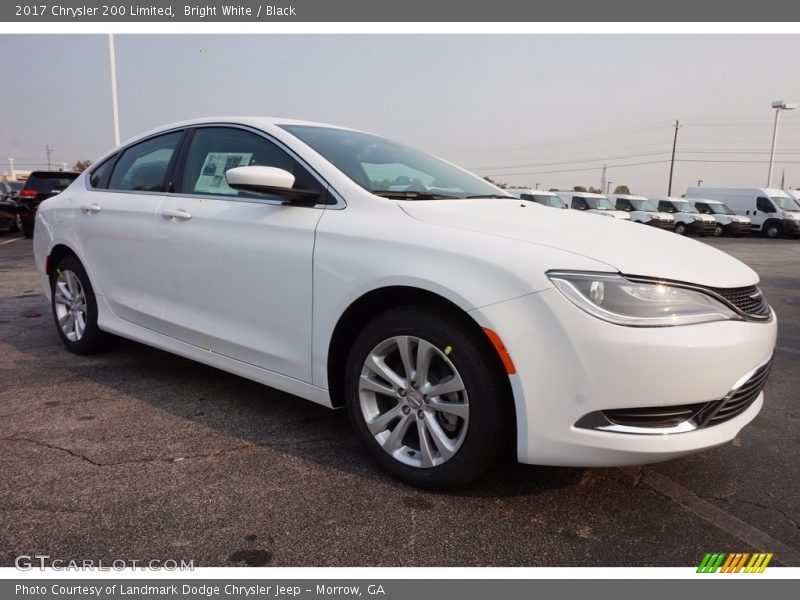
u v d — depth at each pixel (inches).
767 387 153.6
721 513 91.3
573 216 111.2
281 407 129.4
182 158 135.6
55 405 127.7
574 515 89.5
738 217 959.0
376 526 85.2
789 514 91.6
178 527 83.7
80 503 89.0
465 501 92.2
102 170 160.7
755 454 112.4
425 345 90.8
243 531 83.2
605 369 79.2
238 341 116.7
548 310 80.6
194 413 124.9
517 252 85.2
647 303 80.6
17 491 91.9
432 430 91.8
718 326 83.8
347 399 102.3
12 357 163.2
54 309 170.4
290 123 126.0
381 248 94.9
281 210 110.5
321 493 93.5
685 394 80.7
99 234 148.3
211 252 119.4
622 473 102.9
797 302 295.0
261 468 101.2
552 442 82.5
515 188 941.8
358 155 120.3
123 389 138.5
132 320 143.6
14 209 652.1
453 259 87.7
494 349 85.3
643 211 944.3
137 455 105.0
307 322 104.5
